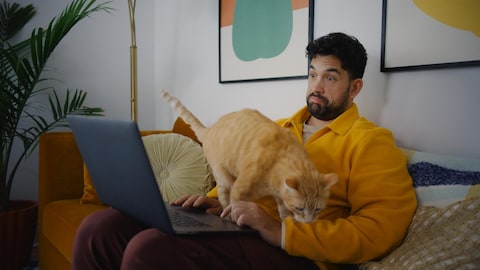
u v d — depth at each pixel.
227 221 1.08
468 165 1.04
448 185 1.02
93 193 1.77
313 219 1.05
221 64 2.19
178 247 0.93
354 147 1.13
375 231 0.97
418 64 1.29
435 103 1.27
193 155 1.84
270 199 1.25
